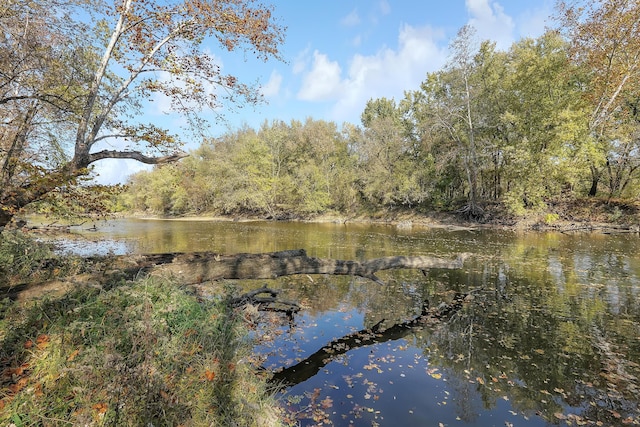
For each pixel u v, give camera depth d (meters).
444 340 5.91
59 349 3.04
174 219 43.44
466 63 27.55
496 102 28.27
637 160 23.03
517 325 6.57
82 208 8.03
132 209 56.22
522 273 10.80
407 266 8.99
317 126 45.72
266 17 7.59
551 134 23.22
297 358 5.21
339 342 5.82
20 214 7.14
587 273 10.60
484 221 28.80
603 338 5.91
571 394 4.28
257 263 6.75
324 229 27.80
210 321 4.21
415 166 36.47
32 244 6.84
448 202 35.38
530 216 25.98
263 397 3.79
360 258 13.13
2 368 2.96
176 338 3.53
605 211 23.47
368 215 39.16
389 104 50.38
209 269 6.19
